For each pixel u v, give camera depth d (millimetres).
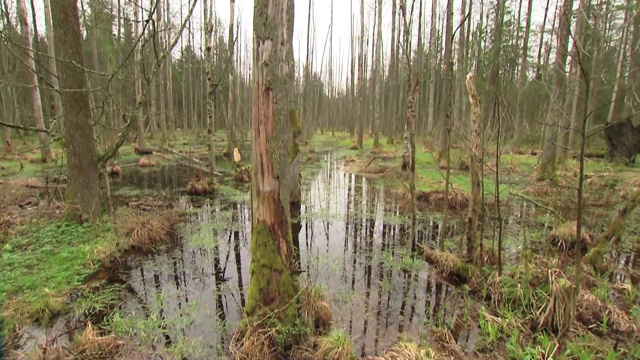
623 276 5039
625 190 9477
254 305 3674
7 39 5078
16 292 4375
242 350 3383
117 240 6242
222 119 36062
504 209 8250
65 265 5133
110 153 7445
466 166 13039
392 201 9969
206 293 4793
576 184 9938
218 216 8578
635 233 6777
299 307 3787
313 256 6141
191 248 6492
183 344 3607
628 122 14383
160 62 6875
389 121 25328
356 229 7648
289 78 3566
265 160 3504
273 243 3660
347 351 3332
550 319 3725
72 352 3359
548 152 10562
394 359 3229
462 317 4184
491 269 5047
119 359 3340
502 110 5672
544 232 6965
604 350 3412
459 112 12922
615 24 7336
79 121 6641
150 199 10000
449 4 8055
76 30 6363
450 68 5320
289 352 3434
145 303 4457
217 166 16391
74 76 6441
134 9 15445
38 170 13062
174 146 23625
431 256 5805
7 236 6090
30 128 6062
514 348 3467
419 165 14445
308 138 26141
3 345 3439
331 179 13539
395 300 4613
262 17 3279
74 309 4184
